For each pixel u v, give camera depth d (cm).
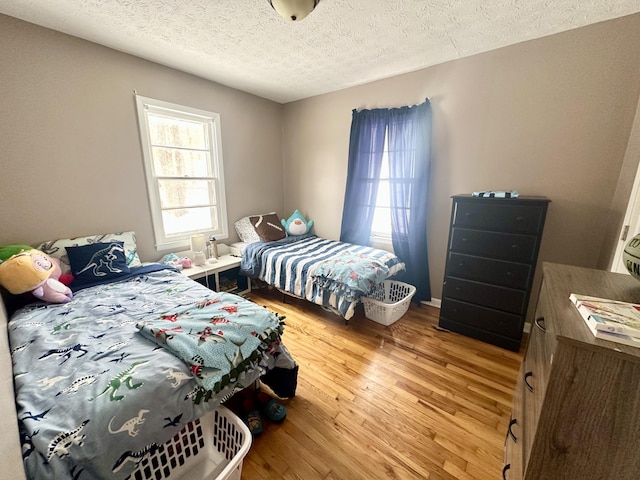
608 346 61
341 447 135
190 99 279
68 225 217
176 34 201
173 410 99
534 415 80
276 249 299
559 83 202
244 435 112
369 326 251
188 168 294
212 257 304
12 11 174
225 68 263
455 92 246
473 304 225
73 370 104
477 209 210
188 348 112
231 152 328
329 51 227
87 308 159
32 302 168
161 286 196
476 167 246
